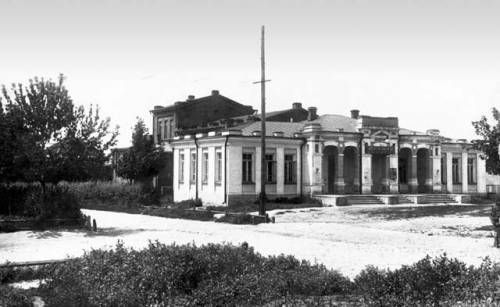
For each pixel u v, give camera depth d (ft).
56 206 84.28
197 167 149.59
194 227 88.74
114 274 32.45
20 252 58.49
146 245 63.26
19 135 76.59
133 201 143.84
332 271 36.73
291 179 146.61
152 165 171.42
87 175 80.94
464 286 28.73
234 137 136.77
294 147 146.30
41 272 42.16
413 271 31.07
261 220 94.48
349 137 149.18
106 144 81.92
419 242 65.51
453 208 123.85
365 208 126.31
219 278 32.83
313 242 65.77
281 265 37.91
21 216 87.04
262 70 103.96
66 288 33.17
